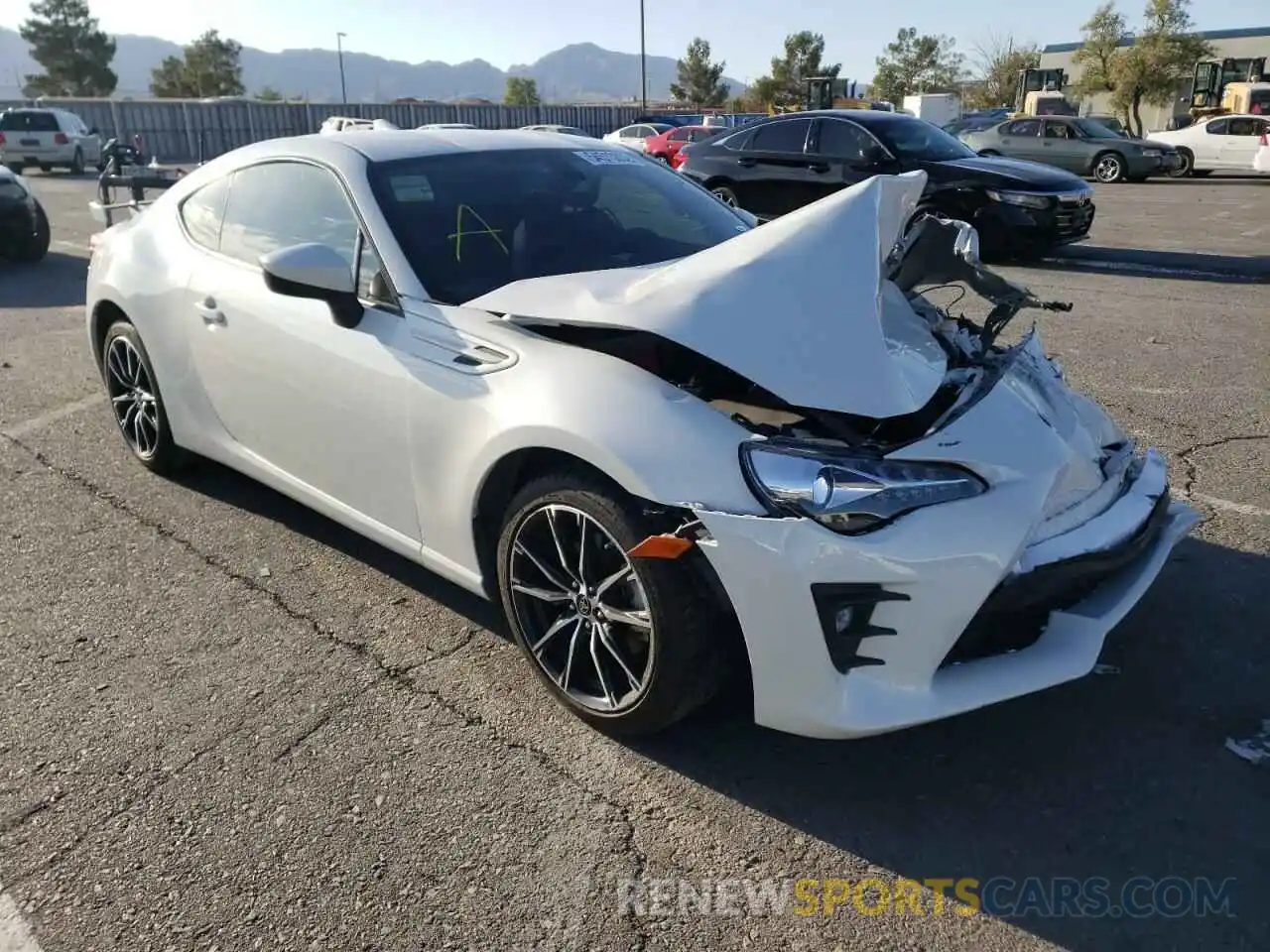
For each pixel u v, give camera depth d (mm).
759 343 2410
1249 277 9180
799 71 57188
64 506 4168
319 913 2115
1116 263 10070
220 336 3598
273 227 3527
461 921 2094
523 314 2705
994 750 2602
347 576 3553
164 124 36219
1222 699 2777
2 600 3400
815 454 2248
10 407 5473
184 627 3230
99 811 2416
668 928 2072
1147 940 2029
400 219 3170
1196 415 5035
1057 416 2719
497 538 2848
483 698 2842
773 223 2752
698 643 2357
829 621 2213
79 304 8172
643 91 42969
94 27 61812
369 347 3014
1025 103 39594
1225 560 3504
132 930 2080
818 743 2635
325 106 39406
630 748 2623
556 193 3510
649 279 2727
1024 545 2285
